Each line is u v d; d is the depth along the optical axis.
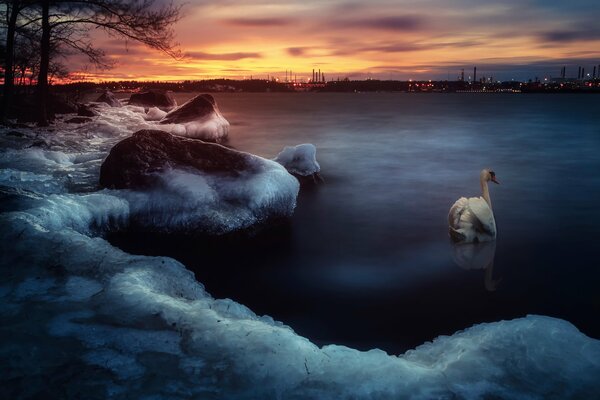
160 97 44.22
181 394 3.41
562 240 9.82
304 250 9.28
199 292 6.01
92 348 3.94
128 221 9.33
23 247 5.93
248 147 24.48
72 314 4.48
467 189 14.56
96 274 5.50
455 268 8.42
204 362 3.79
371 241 9.82
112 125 23.06
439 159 20.42
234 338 4.10
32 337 4.07
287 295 7.38
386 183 15.34
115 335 4.14
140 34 21.97
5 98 20.97
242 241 9.48
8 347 3.90
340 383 3.54
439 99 128.38
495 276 8.05
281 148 24.08
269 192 9.98
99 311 4.55
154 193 9.65
